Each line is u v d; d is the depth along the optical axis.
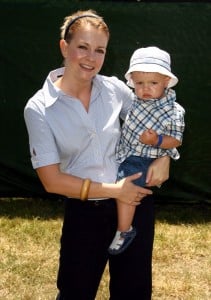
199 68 6.48
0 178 6.91
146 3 6.41
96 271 3.04
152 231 3.10
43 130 2.88
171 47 6.45
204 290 4.79
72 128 2.89
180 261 5.37
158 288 4.78
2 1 6.44
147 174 3.07
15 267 5.07
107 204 3.00
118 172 3.09
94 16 2.90
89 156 2.96
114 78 3.14
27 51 6.55
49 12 6.46
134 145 3.09
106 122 2.97
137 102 3.16
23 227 6.10
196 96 6.54
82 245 2.99
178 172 6.73
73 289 3.01
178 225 6.38
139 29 6.43
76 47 2.83
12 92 6.64
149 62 3.13
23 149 6.81
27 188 6.96
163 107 3.11
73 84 2.91
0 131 6.74
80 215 2.98
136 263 3.04
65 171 3.02
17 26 6.50
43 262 5.22
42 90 2.94
